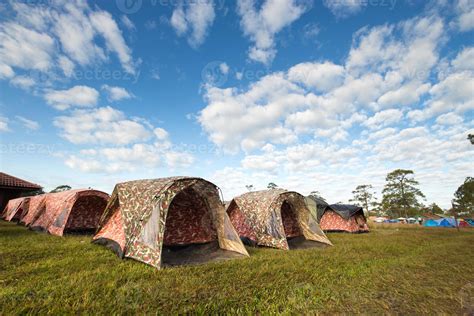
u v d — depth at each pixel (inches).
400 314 135.0
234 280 176.2
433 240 456.4
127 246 230.2
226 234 300.8
